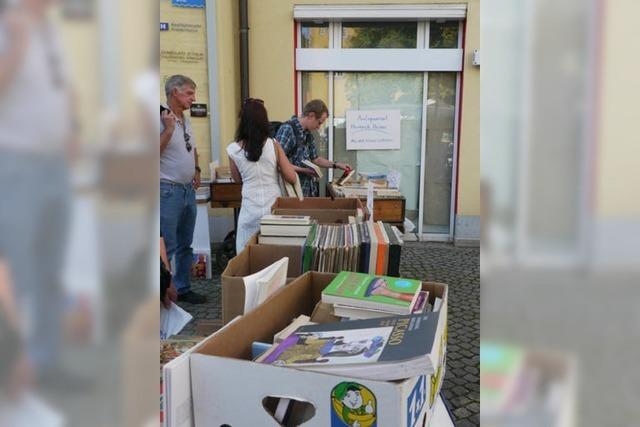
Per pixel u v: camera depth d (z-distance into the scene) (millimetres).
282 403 963
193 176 3531
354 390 884
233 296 1620
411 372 876
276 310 1377
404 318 1107
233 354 1138
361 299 1344
